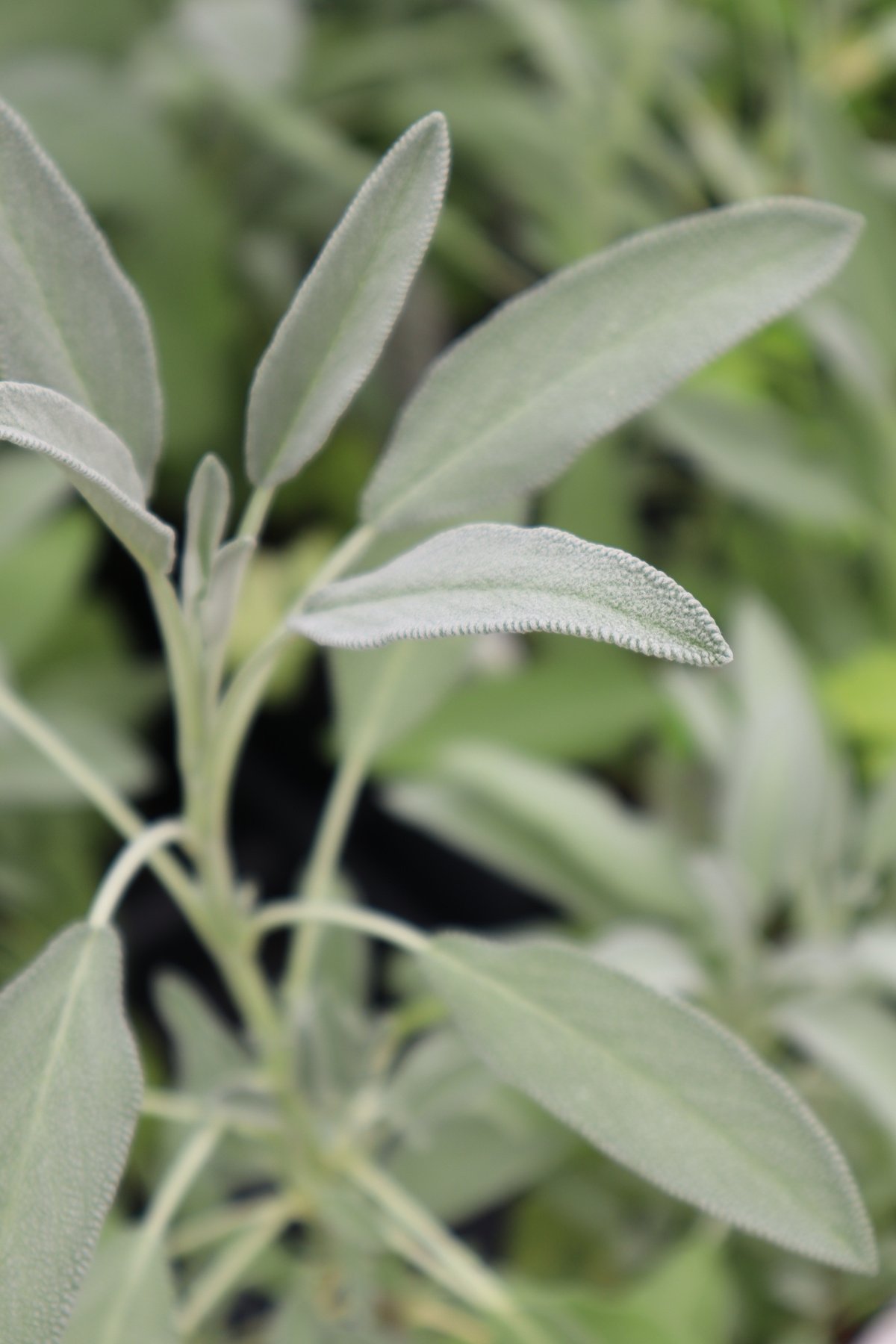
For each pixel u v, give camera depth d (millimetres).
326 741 871
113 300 448
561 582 414
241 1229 547
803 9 770
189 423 839
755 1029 554
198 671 461
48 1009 443
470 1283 505
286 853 862
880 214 603
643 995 458
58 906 753
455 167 871
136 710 780
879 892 564
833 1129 568
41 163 441
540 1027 460
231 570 457
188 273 836
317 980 561
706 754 609
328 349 449
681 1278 536
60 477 587
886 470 641
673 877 556
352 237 444
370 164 723
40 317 446
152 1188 570
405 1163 547
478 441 459
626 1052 456
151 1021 786
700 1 817
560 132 745
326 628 434
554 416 457
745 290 454
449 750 562
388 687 530
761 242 454
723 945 545
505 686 662
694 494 827
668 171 755
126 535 439
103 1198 433
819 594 724
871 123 827
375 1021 568
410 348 870
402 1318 557
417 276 850
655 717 660
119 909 803
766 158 760
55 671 782
